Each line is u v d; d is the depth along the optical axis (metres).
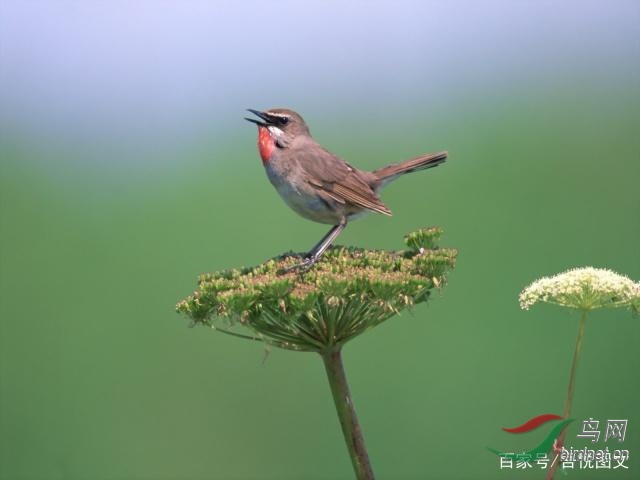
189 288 18.67
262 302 7.16
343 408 7.20
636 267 16.39
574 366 6.28
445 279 7.83
